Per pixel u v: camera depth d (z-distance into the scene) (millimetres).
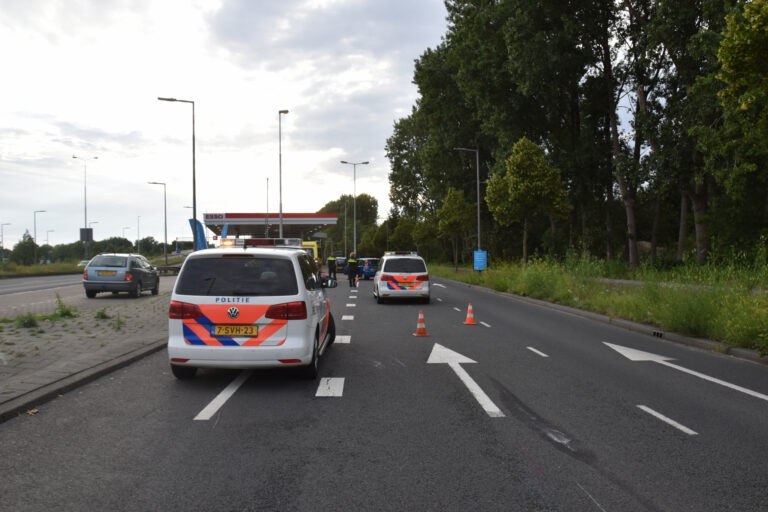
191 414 5246
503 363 7883
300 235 81062
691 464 3977
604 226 38750
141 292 20922
